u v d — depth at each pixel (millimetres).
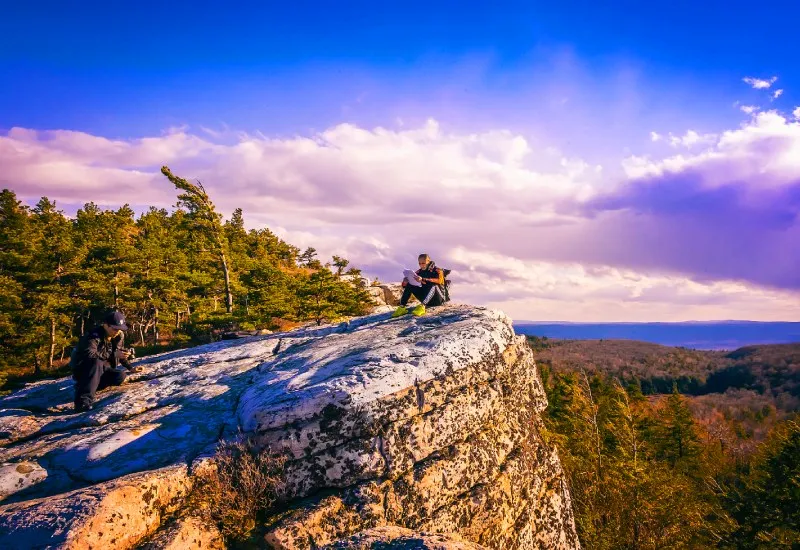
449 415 6777
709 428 48406
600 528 14836
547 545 7781
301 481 5812
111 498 4531
